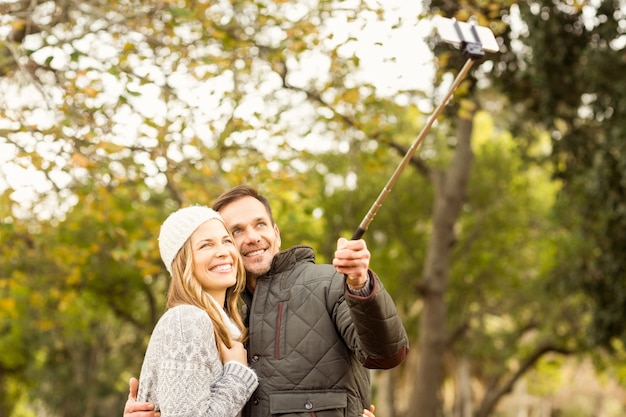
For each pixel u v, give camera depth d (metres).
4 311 11.45
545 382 28.48
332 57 8.22
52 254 10.77
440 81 9.27
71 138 7.07
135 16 7.78
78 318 19.16
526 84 12.09
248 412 3.28
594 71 10.76
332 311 3.27
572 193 13.27
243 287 3.50
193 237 3.39
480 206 20.89
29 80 6.71
